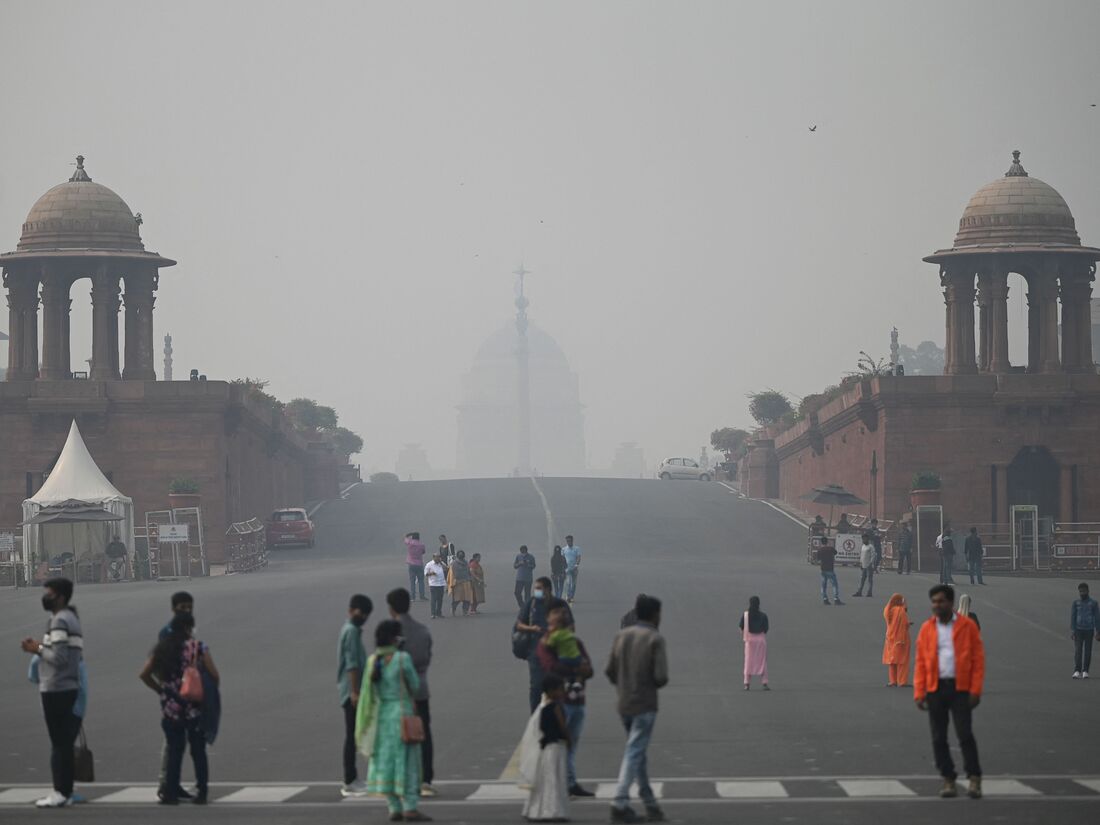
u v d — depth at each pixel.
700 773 22.30
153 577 66.94
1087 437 77.31
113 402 75.81
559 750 18.67
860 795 20.12
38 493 64.94
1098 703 30.81
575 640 20.48
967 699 19.78
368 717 18.78
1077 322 86.69
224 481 76.31
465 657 39.47
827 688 33.69
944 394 76.88
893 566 69.62
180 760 20.30
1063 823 17.69
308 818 18.86
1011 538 73.62
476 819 18.75
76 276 85.00
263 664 38.19
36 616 48.78
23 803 20.38
